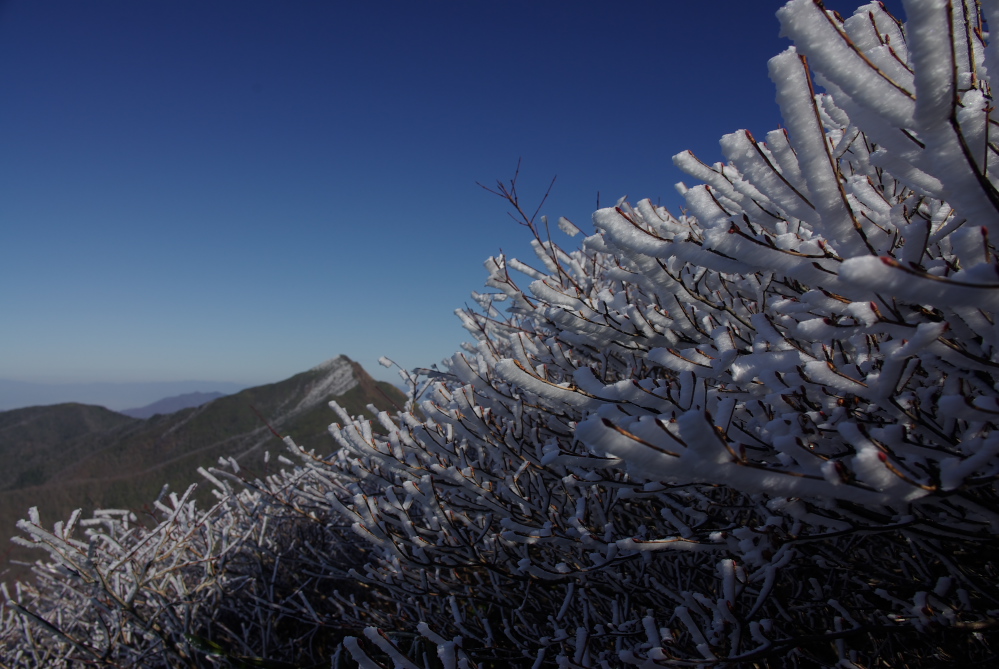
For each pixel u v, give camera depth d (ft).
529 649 7.34
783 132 3.01
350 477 8.62
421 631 5.00
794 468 3.63
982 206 2.39
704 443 2.59
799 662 5.56
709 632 4.51
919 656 4.98
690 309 5.24
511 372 4.27
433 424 7.30
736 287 5.45
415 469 7.21
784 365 3.82
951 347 2.89
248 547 12.92
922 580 4.75
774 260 3.00
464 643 7.89
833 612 5.66
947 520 3.49
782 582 6.37
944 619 3.86
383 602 11.57
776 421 3.84
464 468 7.24
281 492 13.69
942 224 3.70
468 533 7.79
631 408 4.08
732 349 4.08
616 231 3.56
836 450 3.91
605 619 7.18
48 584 15.49
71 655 12.05
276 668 9.89
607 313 5.20
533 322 8.30
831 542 4.79
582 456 4.41
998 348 2.87
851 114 2.68
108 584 10.60
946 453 3.02
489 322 9.27
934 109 2.21
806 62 2.61
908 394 4.03
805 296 3.29
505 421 7.71
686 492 5.16
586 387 4.00
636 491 5.35
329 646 11.88
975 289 2.22
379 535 7.35
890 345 3.01
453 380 9.97
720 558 5.96
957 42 2.57
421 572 7.52
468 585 8.03
